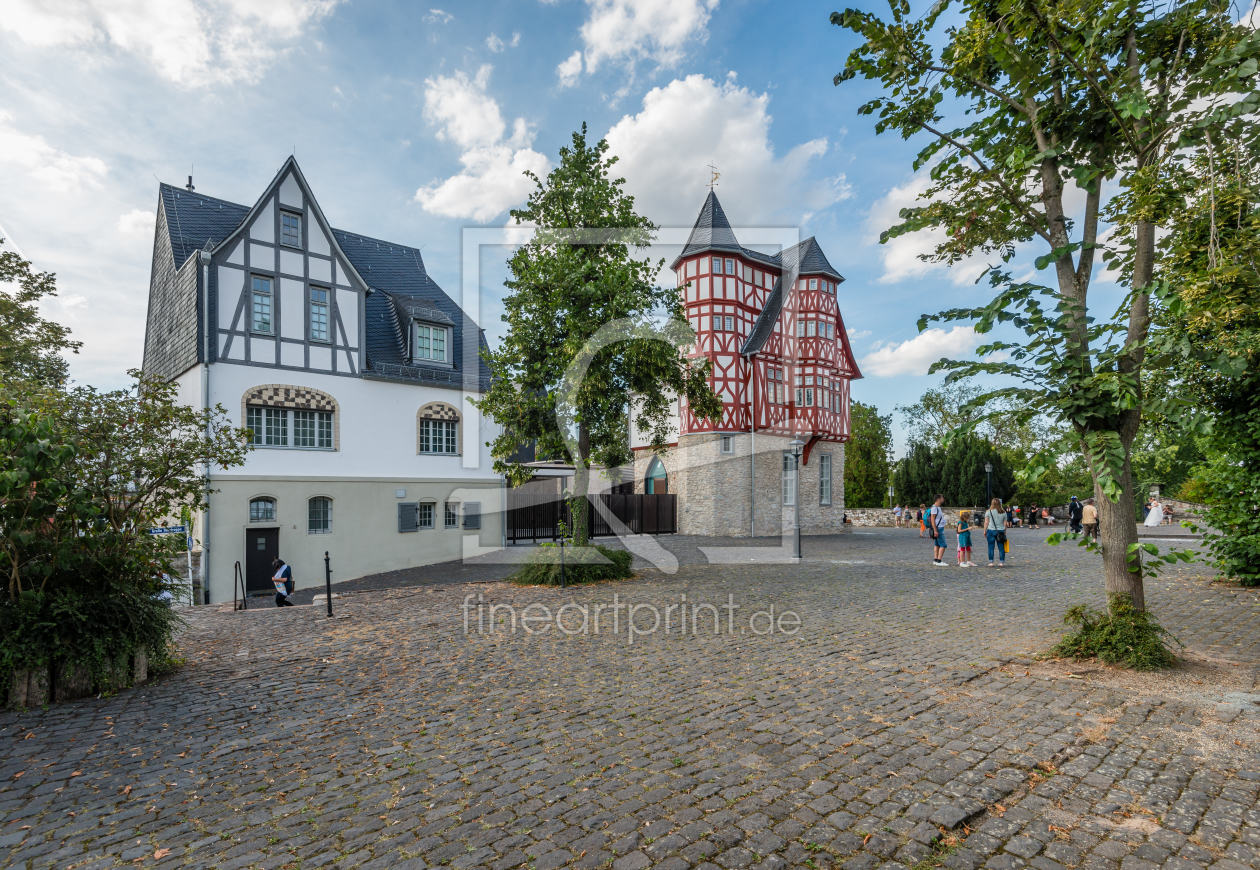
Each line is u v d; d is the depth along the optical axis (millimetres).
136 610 5762
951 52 5570
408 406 19328
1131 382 4816
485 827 3137
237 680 5914
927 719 4465
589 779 3658
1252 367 7777
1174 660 5406
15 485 4664
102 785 3707
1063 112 5559
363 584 15547
